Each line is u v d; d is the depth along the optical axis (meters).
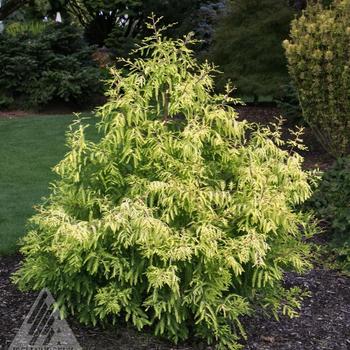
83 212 3.55
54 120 10.72
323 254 4.98
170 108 3.50
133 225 3.17
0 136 9.51
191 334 3.59
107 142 3.45
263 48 10.55
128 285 3.39
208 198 3.38
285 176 3.56
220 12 14.55
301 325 3.83
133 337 3.52
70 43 13.37
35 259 3.58
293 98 9.80
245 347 3.52
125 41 15.51
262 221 3.30
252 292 3.55
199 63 11.06
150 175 3.48
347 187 5.52
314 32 7.29
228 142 3.59
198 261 3.32
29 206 6.09
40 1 16.69
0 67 12.40
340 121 7.38
